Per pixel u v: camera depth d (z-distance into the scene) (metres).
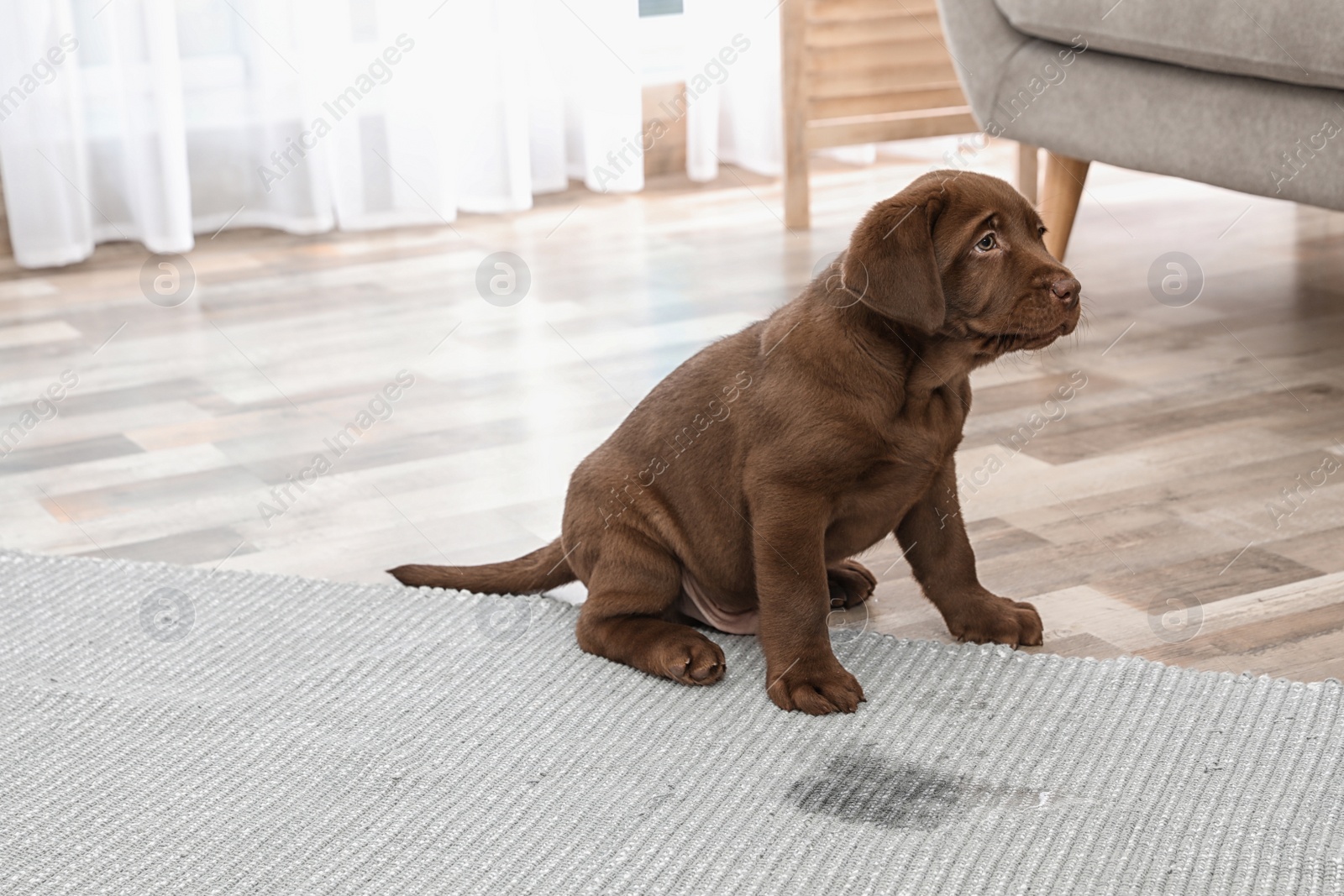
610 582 1.96
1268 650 1.93
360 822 1.58
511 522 2.47
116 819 1.60
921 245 1.71
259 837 1.56
